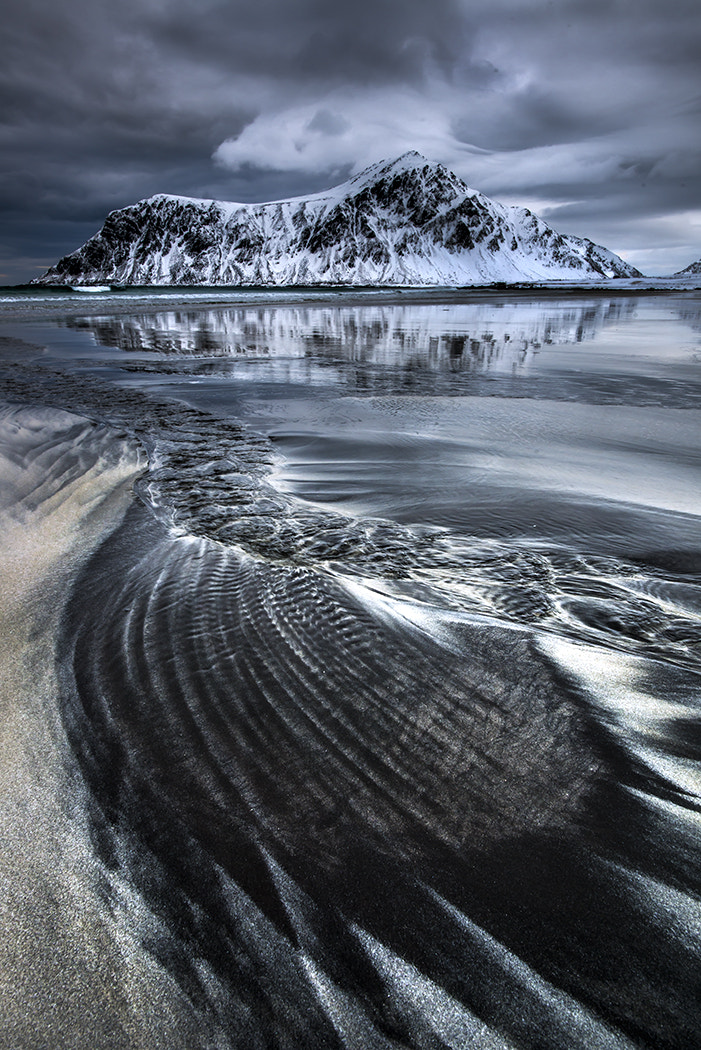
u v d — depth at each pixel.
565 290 79.69
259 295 48.94
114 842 1.50
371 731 1.90
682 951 1.26
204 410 7.09
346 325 20.52
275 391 8.33
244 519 3.75
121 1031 1.12
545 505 4.09
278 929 1.30
